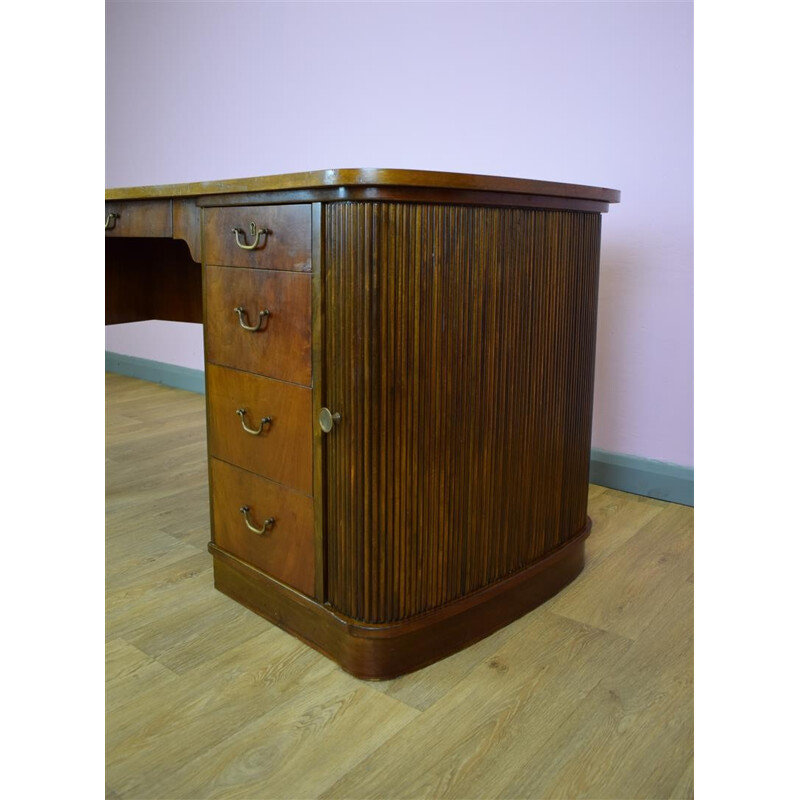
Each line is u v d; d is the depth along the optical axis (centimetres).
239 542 169
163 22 366
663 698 137
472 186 131
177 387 396
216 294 160
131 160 405
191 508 229
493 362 149
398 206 128
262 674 145
